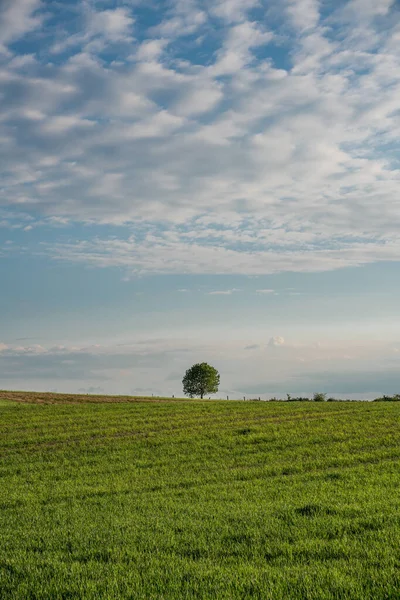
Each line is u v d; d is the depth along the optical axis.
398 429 36.72
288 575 9.36
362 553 10.60
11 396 68.75
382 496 16.92
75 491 21.75
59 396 71.62
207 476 24.22
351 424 40.16
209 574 9.66
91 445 35.62
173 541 12.20
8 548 12.39
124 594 8.75
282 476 23.05
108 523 14.66
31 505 19.27
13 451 34.94
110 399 71.00
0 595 9.10
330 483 20.33
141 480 24.23
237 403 62.84
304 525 13.20
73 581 9.49
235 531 12.96
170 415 50.22
